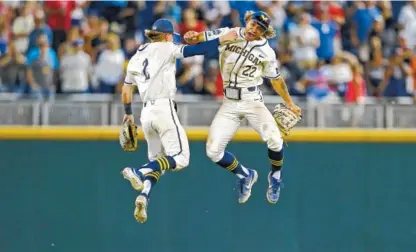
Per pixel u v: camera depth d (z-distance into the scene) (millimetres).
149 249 54312
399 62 56781
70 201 54156
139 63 40156
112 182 54219
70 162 54156
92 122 54312
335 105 55094
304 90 55531
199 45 39719
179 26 55094
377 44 56562
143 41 55156
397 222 55625
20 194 54062
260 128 40688
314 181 55094
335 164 55156
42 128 53938
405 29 57188
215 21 55562
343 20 56562
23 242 54094
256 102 40688
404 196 55625
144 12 55469
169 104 40031
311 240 55094
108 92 54562
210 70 55000
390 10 57562
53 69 54406
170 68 40062
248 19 39812
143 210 38438
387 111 55531
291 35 55562
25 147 53938
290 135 54625
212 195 54531
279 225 54938
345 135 55062
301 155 54938
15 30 54375
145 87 40000
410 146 55562
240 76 40406
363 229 55406
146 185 38781
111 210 54250
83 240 54219
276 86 41062
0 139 53844
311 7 56312
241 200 42094
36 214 54094
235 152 54469
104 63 54312
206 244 54531
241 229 54688
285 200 54938
